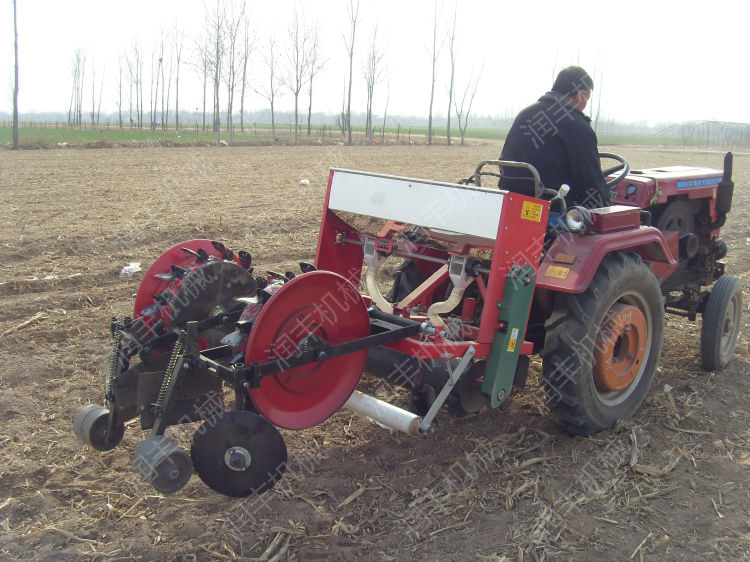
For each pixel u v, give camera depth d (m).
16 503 2.91
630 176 4.52
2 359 4.43
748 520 2.90
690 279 4.94
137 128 57.19
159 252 7.63
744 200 13.84
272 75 35.41
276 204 11.20
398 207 3.17
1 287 5.98
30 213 9.77
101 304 5.73
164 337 3.10
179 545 2.69
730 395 4.20
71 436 3.50
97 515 2.87
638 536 2.79
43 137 28.48
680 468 3.32
